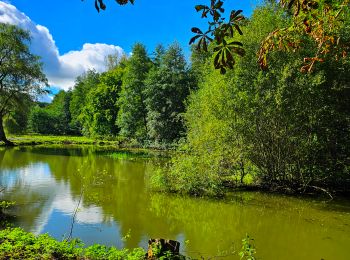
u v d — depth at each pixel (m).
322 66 17.44
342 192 19.11
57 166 26.98
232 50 3.29
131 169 25.91
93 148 45.69
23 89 44.16
